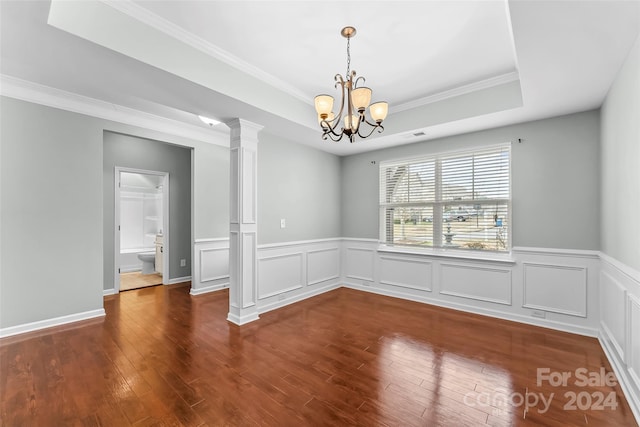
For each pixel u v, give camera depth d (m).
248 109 2.91
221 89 2.53
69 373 2.16
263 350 2.57
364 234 4.72
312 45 2.38
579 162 2.92
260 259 3.67
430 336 2.87
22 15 1.62
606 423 1.67
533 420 1.69
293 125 3.41
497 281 3.41
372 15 2.01
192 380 2.09
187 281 5.26
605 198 2.57
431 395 1.93
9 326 2.81
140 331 2.97
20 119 2.85
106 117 3.47
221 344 2.69
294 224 4.18
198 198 4.52
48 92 2.96
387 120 3.73
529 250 3.18
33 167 2.93
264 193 3.77
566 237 2.99
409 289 4.17
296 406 1.81
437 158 3.95
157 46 2.12
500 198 3.43
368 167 4.68
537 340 2.76
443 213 3.90
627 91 1.93
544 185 3.12
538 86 2.36
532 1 1.43
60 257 3.10
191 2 1.90
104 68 2.18
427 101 3.37
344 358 2.43
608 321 2.45
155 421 1.67
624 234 2.04
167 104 2.80
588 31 1.66
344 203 5.00
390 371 2.22
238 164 3.26
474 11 1.95
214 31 2.21
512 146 3.31
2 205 2.77
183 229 5.27
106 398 1.87
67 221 3.15
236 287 3.28
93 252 3.33
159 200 6.91
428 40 2.29
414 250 4.15
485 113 2.98
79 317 3.24
